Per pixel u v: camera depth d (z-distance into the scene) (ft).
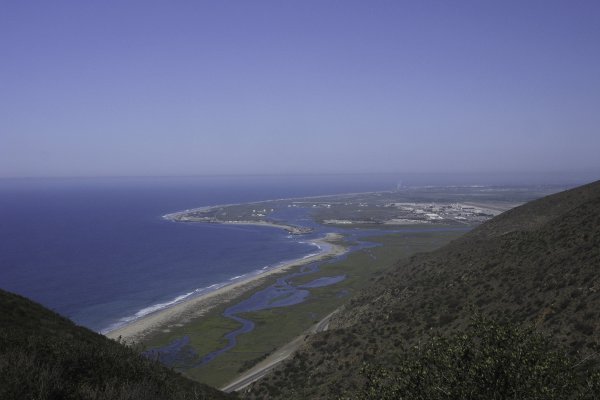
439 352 32.53
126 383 39.73
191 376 143.02
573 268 100.37
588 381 30.30
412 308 130.72
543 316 85.56
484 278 128.67
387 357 99.86
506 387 28.99
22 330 58.29
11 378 34.12
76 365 41.22
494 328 32.63
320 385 101.76
